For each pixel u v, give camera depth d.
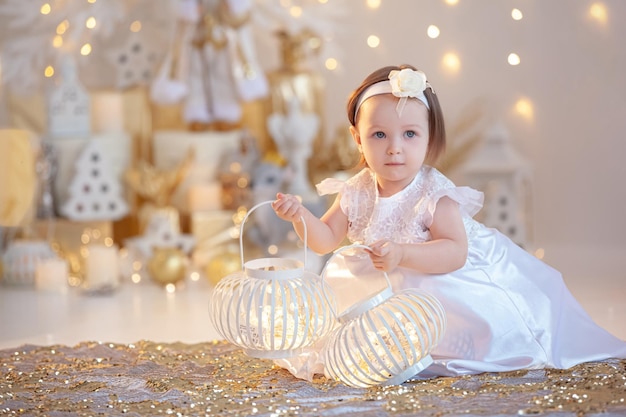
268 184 4.37
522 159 4.53
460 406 2.15
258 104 4.88
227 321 2.37
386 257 2.35
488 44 4.90
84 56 4.89
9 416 2.19
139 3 4.92
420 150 2.51
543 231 4.87
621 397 2.19
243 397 2.29
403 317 2.32
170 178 4.51
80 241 4.42
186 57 4.67
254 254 4.36
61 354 2.85
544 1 4.77
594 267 4.20
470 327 2.49
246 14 4.62
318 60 5.19
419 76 2.47
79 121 4.56
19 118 4.71
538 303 2.57
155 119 4.94
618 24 4.64
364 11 5.11
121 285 4.19
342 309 2.58
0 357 2.82
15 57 4.67
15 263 4.21
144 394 2.33
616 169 4.72
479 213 4.40
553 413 2.09
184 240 4.43
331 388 2.34
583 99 4.75
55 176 4.51
